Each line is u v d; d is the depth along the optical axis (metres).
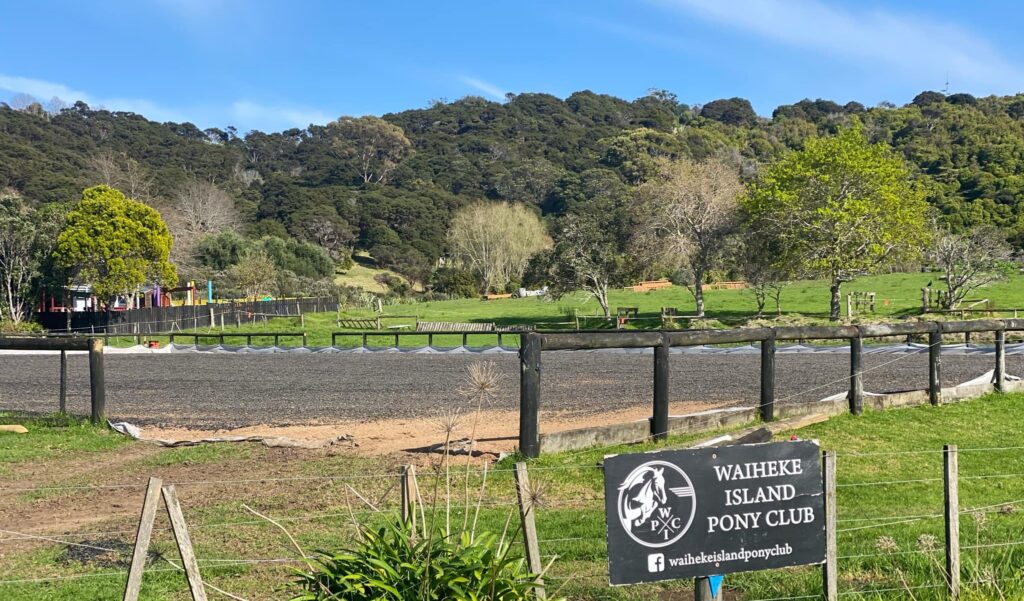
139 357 30.64
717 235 50.66
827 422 12.81
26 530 8.64
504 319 56.62
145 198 92.00
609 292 76.44
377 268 119.75
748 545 4.97
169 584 6.89
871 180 46.66
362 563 4.73
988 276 44.34
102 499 9.80
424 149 188.75
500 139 191.00
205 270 77.50
